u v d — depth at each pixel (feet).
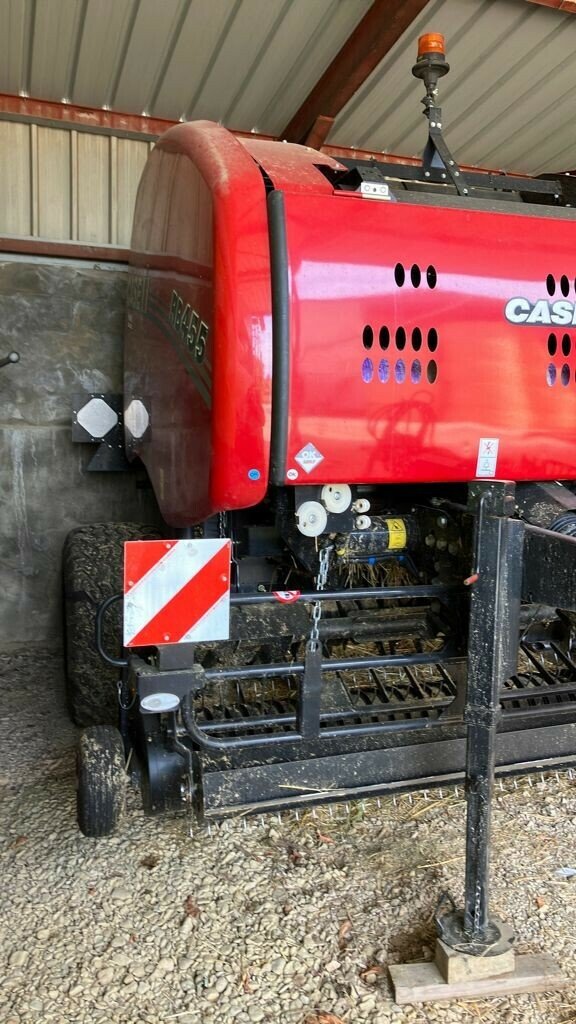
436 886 6.75
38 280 12.57
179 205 6.88
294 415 6.00
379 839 7.45
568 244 6.81
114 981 5.70
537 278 6.66
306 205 5.95
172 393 7.24
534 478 6.90
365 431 6.22
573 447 6.95
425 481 6.54
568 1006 5.55
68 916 6.37
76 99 12.80
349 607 8.92
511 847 7.32
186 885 6.77
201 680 6.25
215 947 6.04
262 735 6.72
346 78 12.25
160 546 5.96
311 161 6.67
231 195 5.74
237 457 5.86
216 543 6.11
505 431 6.67
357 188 6.18
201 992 5.61
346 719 7.90
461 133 15.40
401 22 11.14
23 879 6.83
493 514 5.58
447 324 6.37
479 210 6.58
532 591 5.81
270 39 12.08
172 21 11.55
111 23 11.42
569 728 7.50
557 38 12.99
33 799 8.20
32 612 13.12
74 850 7.25
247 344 5.74
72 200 13.44
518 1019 5.42
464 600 7.06
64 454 12.98
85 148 13.37
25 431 12.75
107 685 9.42
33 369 12.70
